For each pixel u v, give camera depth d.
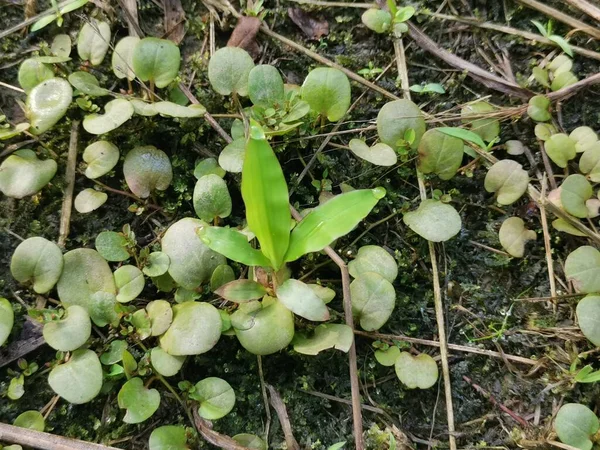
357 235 0.18
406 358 0.16
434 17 0.21
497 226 0.19
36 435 0.15
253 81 0.17
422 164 0.18
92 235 0.18
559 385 0.17
